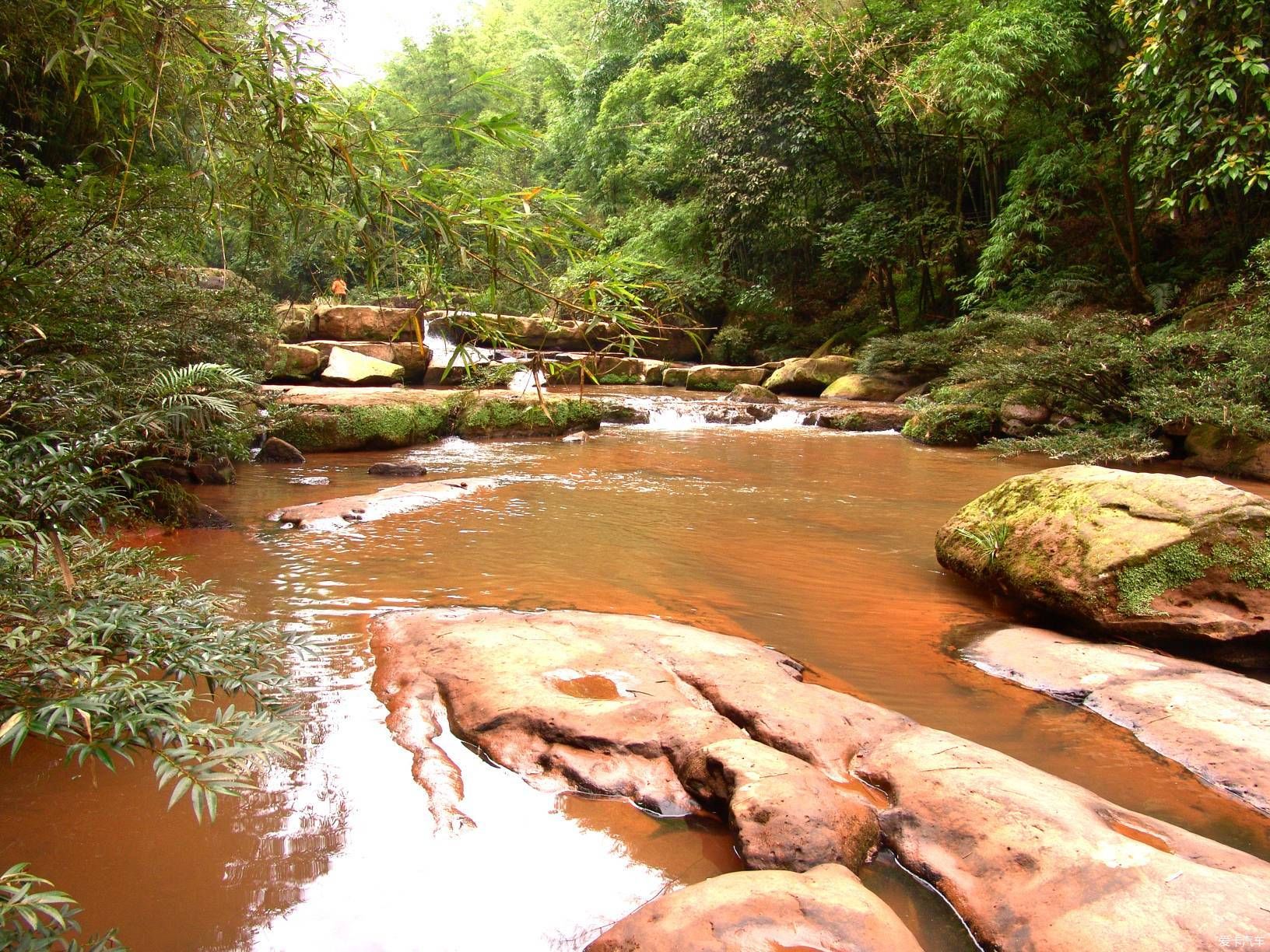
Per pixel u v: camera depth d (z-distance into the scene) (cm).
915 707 286
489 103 2288
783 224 1873
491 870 192
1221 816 222
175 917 170
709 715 250
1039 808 199
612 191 2641
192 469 652
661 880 191
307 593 390
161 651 158
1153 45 821
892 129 1684
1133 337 965
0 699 142
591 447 982
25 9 179
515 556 471
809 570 458
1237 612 322
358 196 163
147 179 252
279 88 159
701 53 2070
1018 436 1018
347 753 242
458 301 170
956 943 174
